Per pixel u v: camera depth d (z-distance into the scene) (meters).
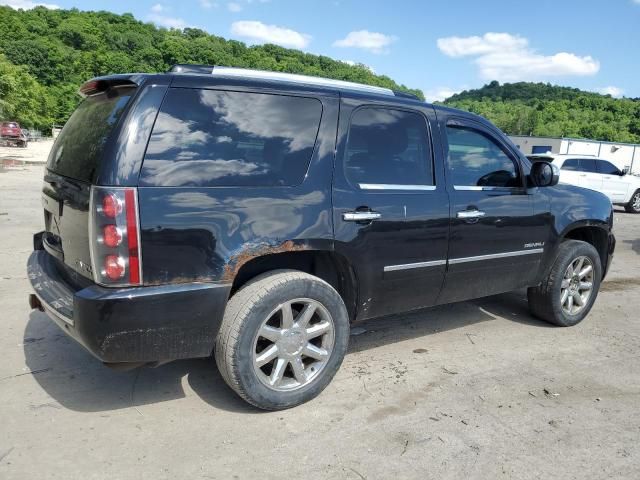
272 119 3.20
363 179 3.51
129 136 2.75
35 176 18.39
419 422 3.21
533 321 5.20
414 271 3.76
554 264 4.84
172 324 2.83
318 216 3.23
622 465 2.86
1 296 5.22
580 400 3.58
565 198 4.82
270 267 3.43
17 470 2.62
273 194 3.10
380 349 4.34
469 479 2.69
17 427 3.00
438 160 3.93
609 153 49.88
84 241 2.84
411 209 3.67
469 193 4.05
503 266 4.37
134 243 2.70
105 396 3.39
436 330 4.84
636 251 9.50
